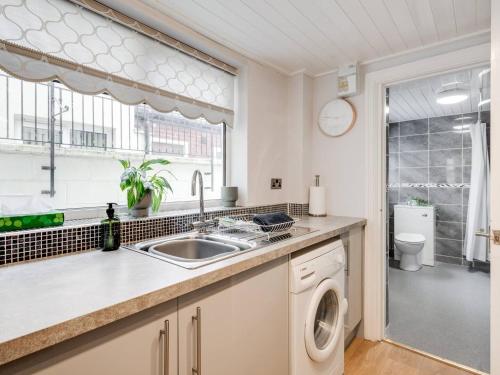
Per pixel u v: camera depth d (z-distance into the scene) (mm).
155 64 1606
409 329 2213
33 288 806
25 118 1301
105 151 1577
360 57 2086
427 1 1445
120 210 1604
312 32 1743
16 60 1114
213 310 990
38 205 1240
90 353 684
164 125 1861
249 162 2113
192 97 1812
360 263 2105
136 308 743
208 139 2127
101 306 688
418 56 1947
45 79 1185
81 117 1483
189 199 1996
